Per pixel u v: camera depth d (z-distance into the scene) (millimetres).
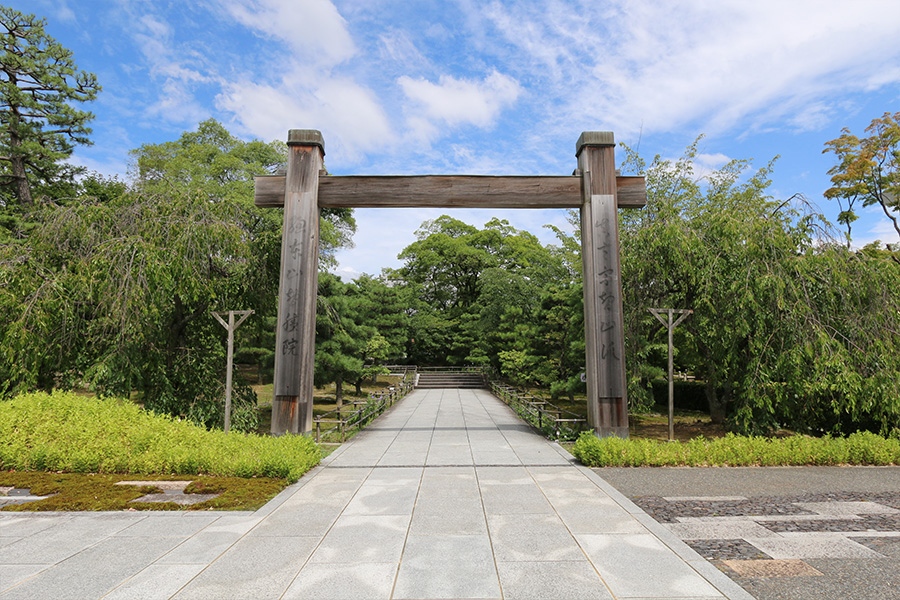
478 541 4414
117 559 4016
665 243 11617
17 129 20312
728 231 10961
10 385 10438
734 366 10922
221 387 11930
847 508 5562
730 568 3873
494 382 26891
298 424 9633
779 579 3666
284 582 3586
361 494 6078
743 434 10516
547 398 22344
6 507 5453
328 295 20625
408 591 3439
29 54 20703
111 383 10016
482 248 37562
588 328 10430
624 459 7809
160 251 10555
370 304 24359
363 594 3395
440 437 10906
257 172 19188
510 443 10023
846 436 10461
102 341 10453
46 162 21000
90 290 9906
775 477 7125
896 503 5781
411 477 7020
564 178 10750
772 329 10367
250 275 12195
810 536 4609
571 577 3650
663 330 12930
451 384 31203
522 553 4129
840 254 10500
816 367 9516
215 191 17812
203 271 11125
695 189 15047
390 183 10727
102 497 5789
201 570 3799
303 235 10195
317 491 6223
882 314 9805
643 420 15102
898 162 17641
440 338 36875
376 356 24734
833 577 3701
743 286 10492
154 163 20562
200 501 5691
